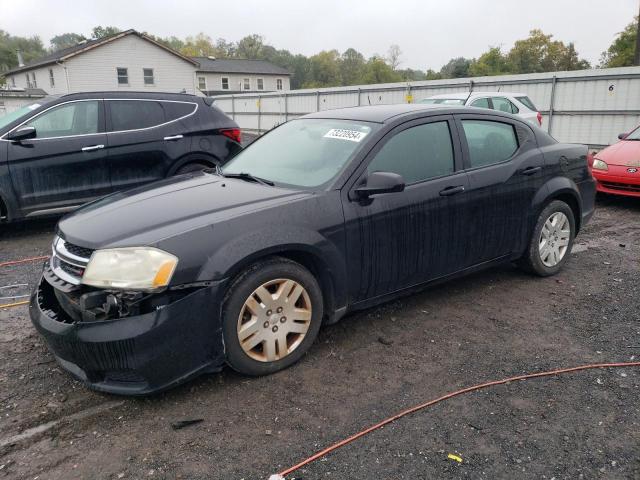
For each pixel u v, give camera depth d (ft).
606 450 8.43
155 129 23.52
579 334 12.50
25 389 10.32
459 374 10.77
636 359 11.25
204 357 9.71
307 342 11.12
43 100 22.39
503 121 14.94
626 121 47.37
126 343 8.92
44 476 7.98
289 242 10.32
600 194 30.14
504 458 8.29
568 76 50.26
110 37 120.78
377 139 12.14
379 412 9.50
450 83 59.88
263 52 376.07
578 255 18.80
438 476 7.91
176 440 8.79
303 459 8.30
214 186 12.04
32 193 21.38
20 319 13.62
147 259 9.16
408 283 12.82
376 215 11.69
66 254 10.04
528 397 9.91
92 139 22.20
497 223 14.25
